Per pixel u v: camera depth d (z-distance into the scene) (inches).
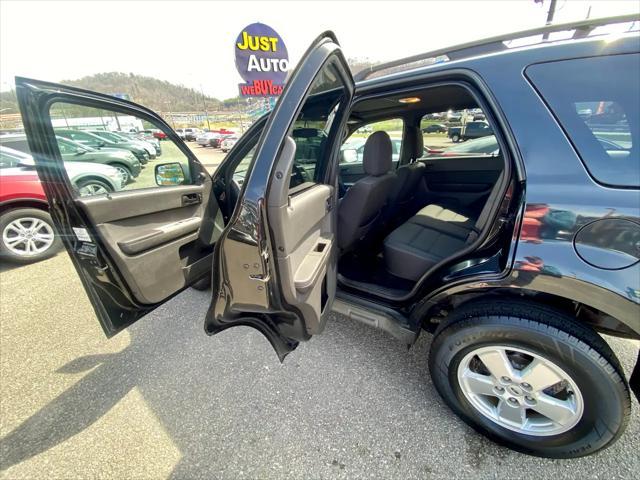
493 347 48.1
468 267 50.4
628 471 47.9
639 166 36.9
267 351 76.9
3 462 53.3
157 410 62.1
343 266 85.6
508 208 46.0
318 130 62.4
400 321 61.8
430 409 60.1
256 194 43.3
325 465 51.1
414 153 115.0
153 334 84.6
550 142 41.6
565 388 46.0
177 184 72.5
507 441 51.2
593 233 38.7
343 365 71.3
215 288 52.6
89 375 71.4
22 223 132.8
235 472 50.7
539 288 43.4
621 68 37.9
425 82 53.4
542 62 42.4
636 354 69.1
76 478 50.6
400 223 106.4
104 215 55.3
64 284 115.6
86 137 88.1
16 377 71.3
